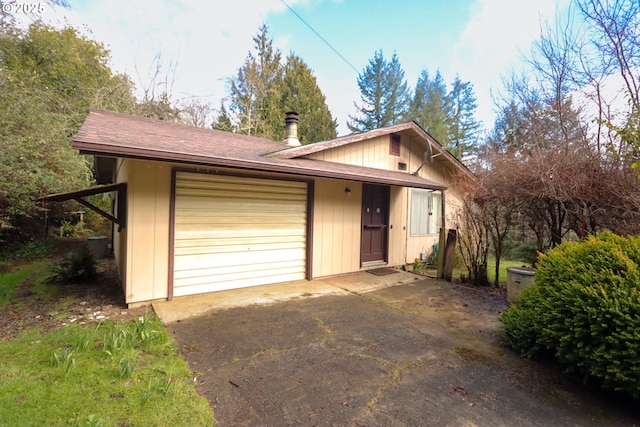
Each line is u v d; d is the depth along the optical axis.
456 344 3.18
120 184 4.78
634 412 2.11
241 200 5.06
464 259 6.27
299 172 4.60
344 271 6.50
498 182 5.33
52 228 10.19
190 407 2.02
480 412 2.08
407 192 7.86
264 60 22.44
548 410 2.12
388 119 26.55
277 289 5.18
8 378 2.21
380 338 3.29
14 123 7.30
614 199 4.42
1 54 8.88
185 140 4.76
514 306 3.23
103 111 6.43
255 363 2.68
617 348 2.10
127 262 4.05
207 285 4.77
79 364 2.46
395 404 2.14
